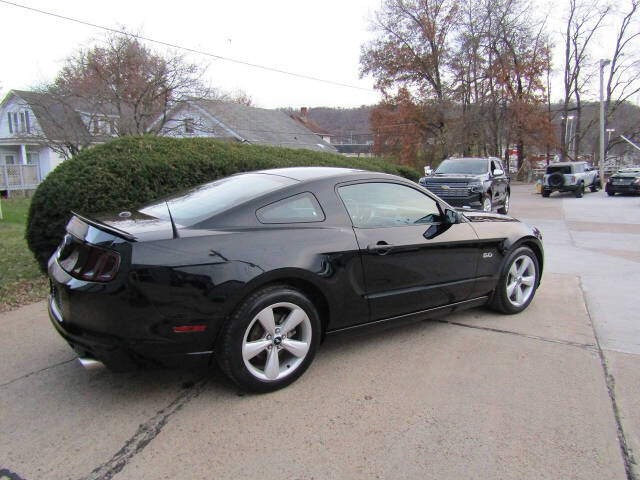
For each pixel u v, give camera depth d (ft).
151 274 8.55
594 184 85.61
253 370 9.66
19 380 10.46
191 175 22.41
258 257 9.49
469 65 114.73
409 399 9.81
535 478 7.44
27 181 77.20
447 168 47.42
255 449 8.07
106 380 10.52
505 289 14.96
